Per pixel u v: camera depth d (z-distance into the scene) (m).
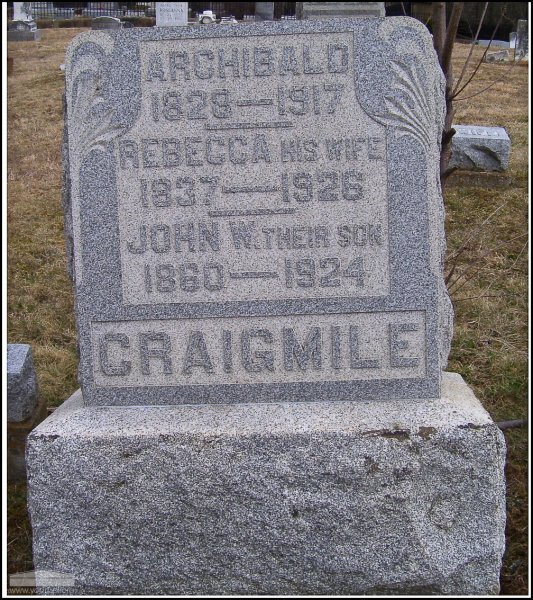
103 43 2.84
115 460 2.74
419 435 2.70
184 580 2.79
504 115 10.30
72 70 2.84
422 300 2.89
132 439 2.74
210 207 2.88
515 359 4.80
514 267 6.01
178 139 2.85
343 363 2.93
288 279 2.90
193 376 2.95
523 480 3.71
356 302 2.90
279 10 14.85
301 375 2.94
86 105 2.85
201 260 2.90
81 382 2.98
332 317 2.91
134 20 17.55
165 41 2.83
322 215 2.87
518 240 6.50
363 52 2.80
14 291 6.16
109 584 2.80
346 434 2.70
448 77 3.52
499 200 7.32
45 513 2.78
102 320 2.94
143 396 2.97
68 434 2.76
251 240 2.88
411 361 2.92
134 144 2.86
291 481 2.72
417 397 2.94
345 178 2.85
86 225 2.90
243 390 2.95
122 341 2.95
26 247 6.95
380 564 2.74
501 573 3.11
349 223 2.87
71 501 2.77
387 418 2.78
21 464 3.95
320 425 2.74
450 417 2.77
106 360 2.96
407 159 2.83
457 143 7.86
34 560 2.80
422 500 2.71
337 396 2.95
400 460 2.69
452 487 2.71
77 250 2.91
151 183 2.87
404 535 2.72
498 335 5.13
